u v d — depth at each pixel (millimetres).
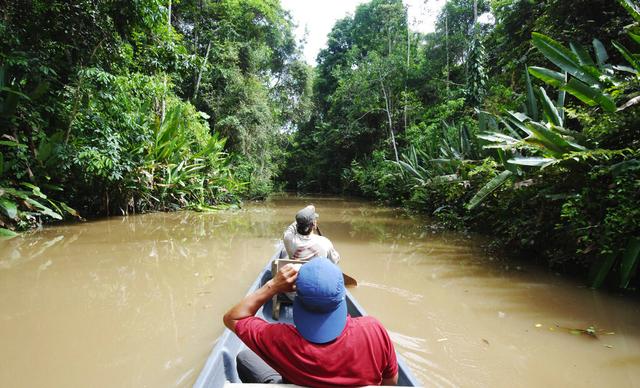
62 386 2555
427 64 21922
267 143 20703
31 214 8117
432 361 2914
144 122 11023
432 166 12688
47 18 8656
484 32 21156
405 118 20438
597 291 4539
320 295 1347
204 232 8539
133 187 10719
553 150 5012
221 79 18391
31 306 4020
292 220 10891
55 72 8312
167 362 2879
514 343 3215
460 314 3832
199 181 13203
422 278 5039
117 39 9992
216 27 18656
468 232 8703
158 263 5762
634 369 2809
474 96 14664
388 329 3471
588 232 4648
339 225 10055
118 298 4262
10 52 8070
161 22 10445
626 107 4773
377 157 21594
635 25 4934
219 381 2098
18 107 8078
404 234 8492
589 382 2645
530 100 6906
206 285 4742
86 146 8906
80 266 5551
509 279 5016
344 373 1379
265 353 1438
